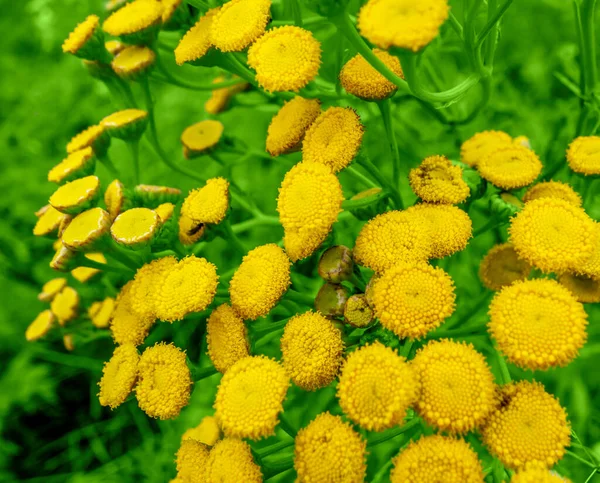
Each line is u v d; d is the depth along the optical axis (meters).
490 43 0.09
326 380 0.08
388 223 0.09
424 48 0.07
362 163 0.09
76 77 0.19
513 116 0.14
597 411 0.13
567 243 0.08
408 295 0.08
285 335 0.09
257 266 0.09
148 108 0.12
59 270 0.10
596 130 0.11
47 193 0.18
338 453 0.08
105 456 0.16
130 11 0.11
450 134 0.14
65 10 0.19
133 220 0.10
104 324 0.12
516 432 0.08
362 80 0.09
